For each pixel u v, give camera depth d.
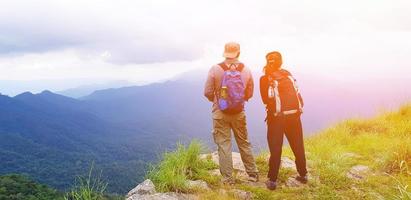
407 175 7.17
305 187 6.72
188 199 5.96
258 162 7.91
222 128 6.71
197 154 7.30
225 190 6.36
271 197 6.25
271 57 6.78
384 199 6.02
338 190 6.64
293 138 6.85
